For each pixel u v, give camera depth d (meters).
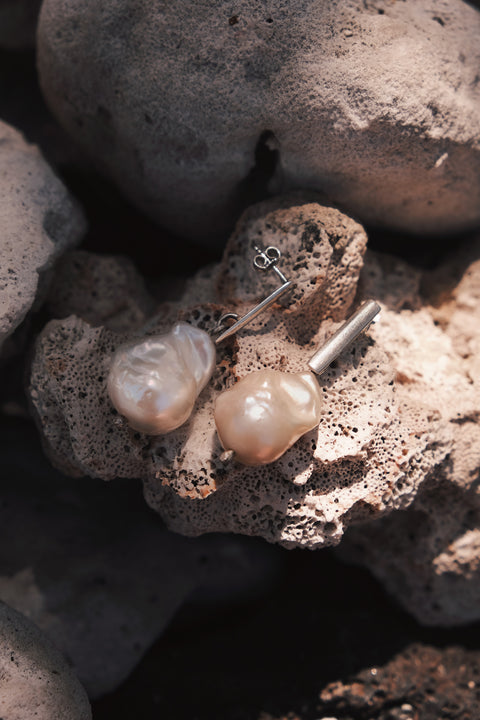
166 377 0.18
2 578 0.22
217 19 0.19
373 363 0.20
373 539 0.22
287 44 0.19
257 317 0.20
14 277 0.20
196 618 0.23
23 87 0.26
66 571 0.22
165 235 0.24
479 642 0.23
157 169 0.21
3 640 0.19
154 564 0.23
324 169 0.20
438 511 0.21
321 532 0.19
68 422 0.19
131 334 0.20
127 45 0.20
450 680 0.22
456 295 0.22
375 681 0.22
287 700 0.22
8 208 0.20
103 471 0.19
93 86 0.21
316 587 0.24
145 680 0.22
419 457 0.20
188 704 0.22
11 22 0.25
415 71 0.19
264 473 0.19
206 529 0.20
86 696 0.19
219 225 0.22
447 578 0.22
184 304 0.21
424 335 0.21
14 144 0.22
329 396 0.19
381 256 0.22
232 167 0.20
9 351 0.22
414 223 0.22
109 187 0.24
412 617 0.23
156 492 0.20
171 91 0.20
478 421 0.20
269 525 0.19
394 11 0.20
